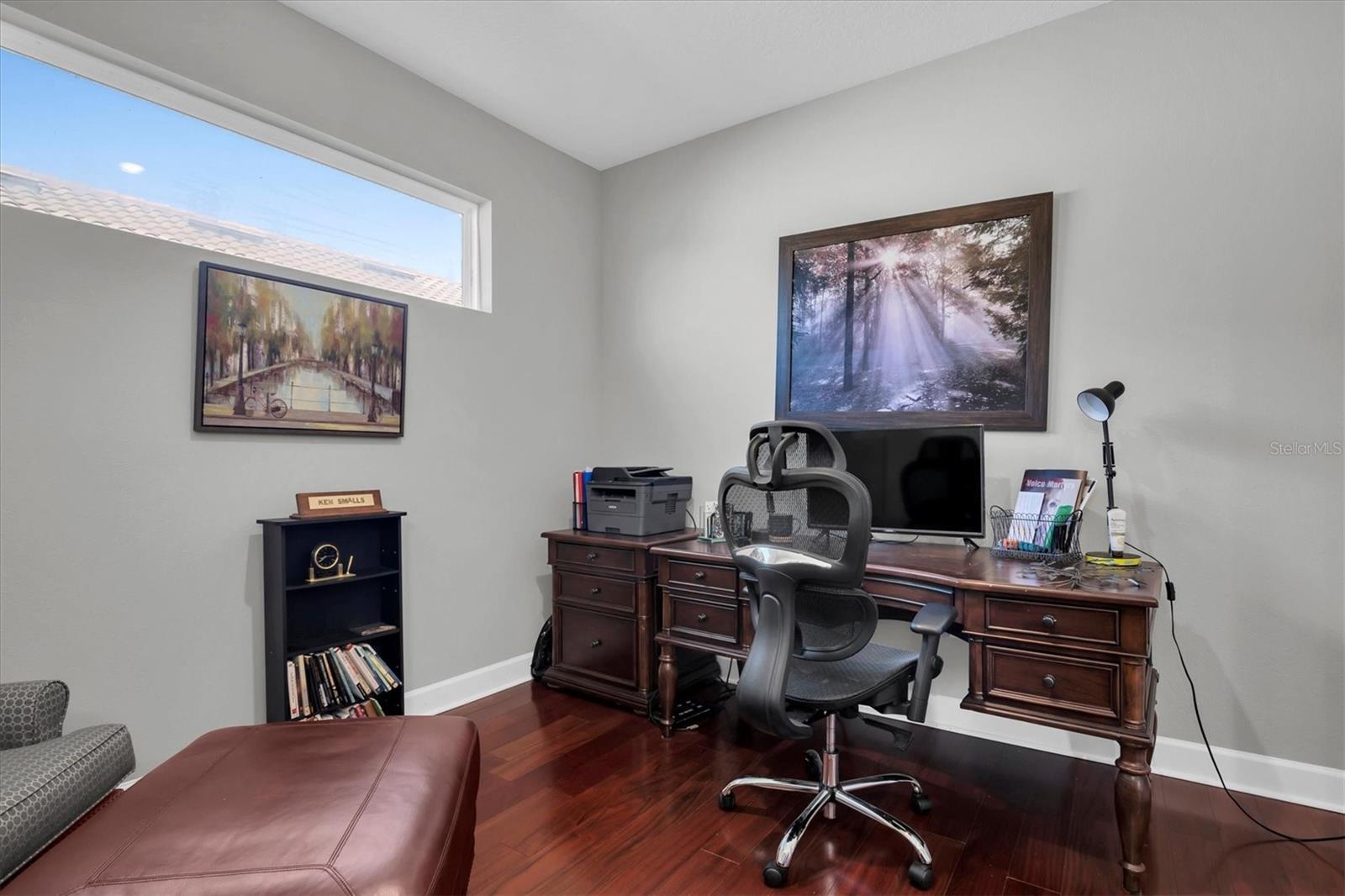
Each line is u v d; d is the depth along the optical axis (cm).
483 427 307
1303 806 200
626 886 165
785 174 302
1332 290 198
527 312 328
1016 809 201
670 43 254
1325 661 200
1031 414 240
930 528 241
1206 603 215
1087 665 167
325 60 247
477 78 280
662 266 346
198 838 112
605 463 369
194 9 213
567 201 350
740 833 187
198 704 214
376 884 104
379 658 246
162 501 207
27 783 122
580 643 296
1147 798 159
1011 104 248
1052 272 239
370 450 263
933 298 261
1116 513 206
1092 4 231
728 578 240
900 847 181
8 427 180
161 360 207
